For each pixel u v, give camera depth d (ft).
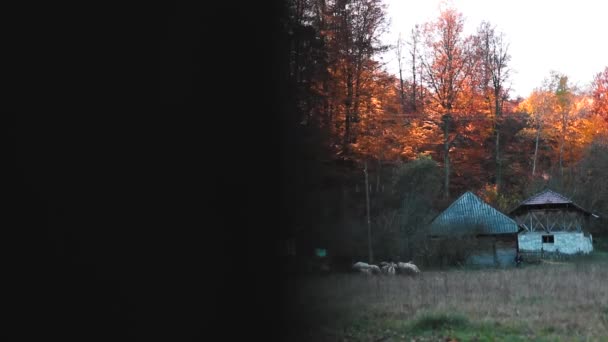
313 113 81.20
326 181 82.12
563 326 37.83
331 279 65.46
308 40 78.69
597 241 157.28
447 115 140.67
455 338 34.76
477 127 144.46
